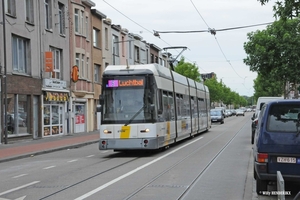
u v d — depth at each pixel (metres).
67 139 31.22
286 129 9.55
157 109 18.92
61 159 19.08
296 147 9.39
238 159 17.23
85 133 38.72
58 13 35.34
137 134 18.19
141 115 18.30
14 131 28.81
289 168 9.41
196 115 31.14
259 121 10.41
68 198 9.89
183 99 26.12
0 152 22.08
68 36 37.03
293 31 27.53
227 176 12.95
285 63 27.67
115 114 18.45
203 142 26.28
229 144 24.69
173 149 21.81
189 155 18.86
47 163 17.62
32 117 30.73
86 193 10.43
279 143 9.48
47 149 23.48
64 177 13.19
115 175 13.30
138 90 18.50
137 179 12.45
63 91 35.44
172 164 15.78
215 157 17.98
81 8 39.44
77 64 39.25
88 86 41.22
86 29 41.31
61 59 35.94
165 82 21.23
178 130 23.58
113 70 18.91
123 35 53.19
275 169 9.48
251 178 12.56
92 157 19.31
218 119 56.69
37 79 31.47
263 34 28.33
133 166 15.42
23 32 29.75
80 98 39.38
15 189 11.38
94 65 43.59
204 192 10.51
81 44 39.50
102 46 45.56
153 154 19.58
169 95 21.91
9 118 28.16
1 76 26.86
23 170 15.70
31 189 11.26
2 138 26.97
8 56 27.83
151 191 10.62
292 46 27.28
